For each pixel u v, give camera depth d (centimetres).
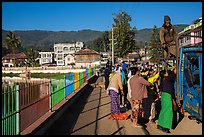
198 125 946
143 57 6906
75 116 1146
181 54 1102
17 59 12162
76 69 7056
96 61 10300
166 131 862
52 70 7206
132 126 954
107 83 2158
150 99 1020
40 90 916
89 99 1711
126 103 1374
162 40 1373
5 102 638
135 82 941
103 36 11756
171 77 878
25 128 753
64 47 14938
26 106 762
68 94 1528
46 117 907
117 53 5250
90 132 871
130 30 5256
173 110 892
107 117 1119
